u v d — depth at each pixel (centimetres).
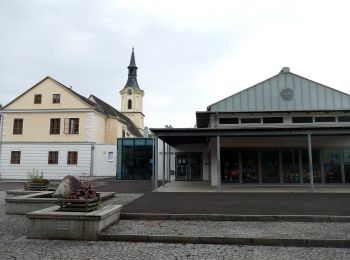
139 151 2808
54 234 720
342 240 668
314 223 854
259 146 1906
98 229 718
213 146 1927
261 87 2142
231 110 2120
